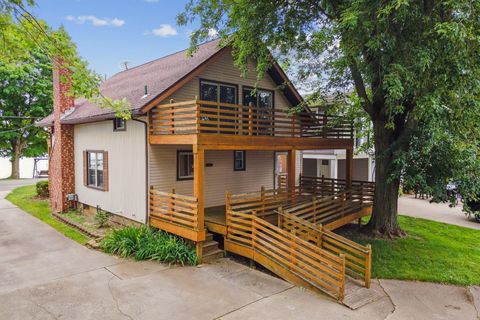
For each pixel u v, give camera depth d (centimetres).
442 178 941
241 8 907
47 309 586
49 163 1561
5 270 766
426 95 712
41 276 733
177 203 888
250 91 1236
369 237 1088
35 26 573
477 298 695
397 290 721
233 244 860
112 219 1159
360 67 825
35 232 1099
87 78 642
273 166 1415
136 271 768
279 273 743
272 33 964
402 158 915
